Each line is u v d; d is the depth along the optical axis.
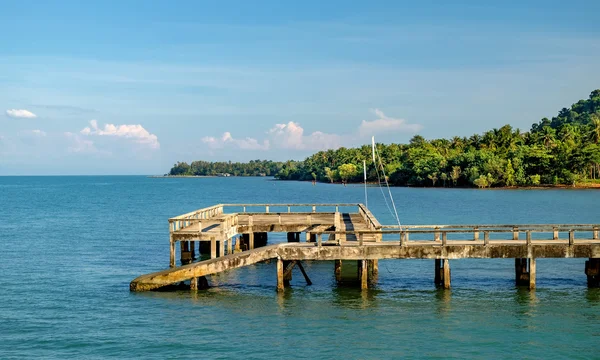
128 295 30.50
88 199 137.88
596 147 159.38
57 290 32.19
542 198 120.12
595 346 22.36
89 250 48.66
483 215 81.62
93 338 23.59
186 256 39.62
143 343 22.92
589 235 49.19
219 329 24.45
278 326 24.80
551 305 27.81
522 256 29.20
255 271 36.59
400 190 161.75
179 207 106.00
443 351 21.89
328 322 25.30
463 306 27.70
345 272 36.16
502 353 21.70
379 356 21.41
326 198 133.75
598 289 31.09
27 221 76.62
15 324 25.58
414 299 29.06
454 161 172.75
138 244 52.69
